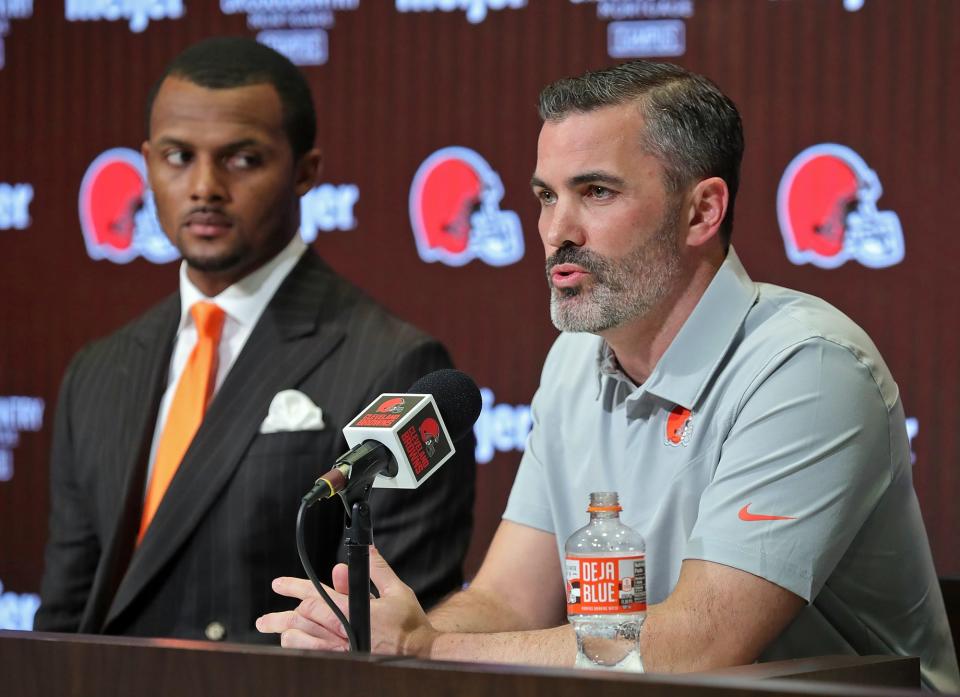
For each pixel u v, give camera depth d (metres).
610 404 8.38
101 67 14.92
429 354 9.75
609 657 6.70
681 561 7.74
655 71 7.91
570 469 8.57
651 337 8.02
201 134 9.75
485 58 14.02
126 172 14.86
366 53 14.28
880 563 7.72
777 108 13.18
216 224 9.77
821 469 7.20
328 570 9.42
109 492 9.91
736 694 4.62
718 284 7.85
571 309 7.83
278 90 9.98
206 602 9.30
